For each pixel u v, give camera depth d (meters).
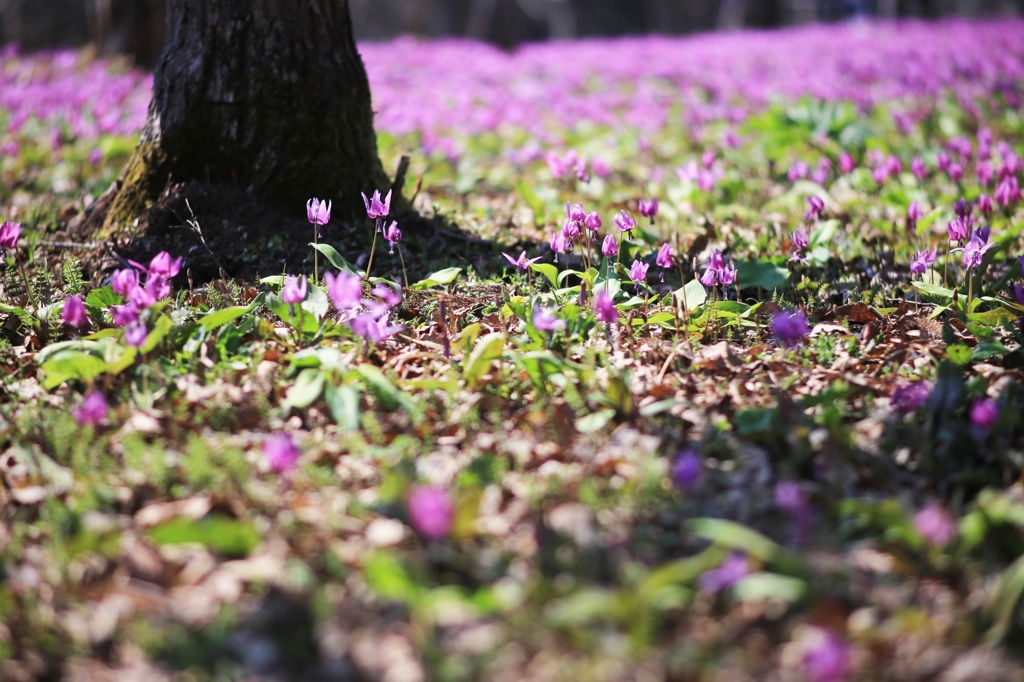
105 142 8.66
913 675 2.29
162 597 2.54
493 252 5.78
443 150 8.94
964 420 3.44
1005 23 18.75
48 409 3.51
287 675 2.31
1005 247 5.61
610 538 2.76
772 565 2.59
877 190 7.11
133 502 2.98
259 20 5.57
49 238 5.89
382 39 36.53
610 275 4.66
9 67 13.60
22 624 2.48
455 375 3.82
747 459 3.22
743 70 14.59
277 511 2.92
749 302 5.12
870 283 5.39
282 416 3.53
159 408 3.57
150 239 5.49
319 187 5.73
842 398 3.65
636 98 12.48
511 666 2.30
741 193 7.45
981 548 2.73
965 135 9.41
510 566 2.65
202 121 5.65
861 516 2.81
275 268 5.43
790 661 2.32
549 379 3.70
